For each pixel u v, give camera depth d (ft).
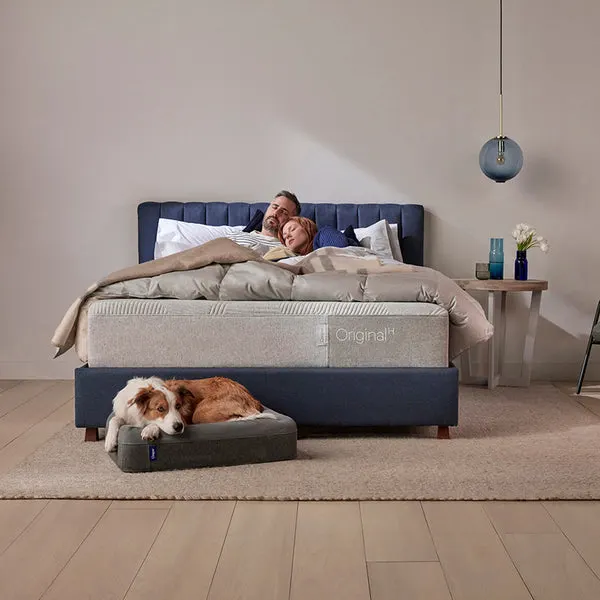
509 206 17.78
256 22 17.47
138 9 17.40
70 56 17.44
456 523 8.73
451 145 17.66
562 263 17.84
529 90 17.56
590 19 17.43
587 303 17.84
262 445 10.73
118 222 17.69
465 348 12.72
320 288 12.17
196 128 17.60
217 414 10.78
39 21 17.37
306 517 8.88
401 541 8.23
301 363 12.00
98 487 9.72
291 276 12.34
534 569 7.59
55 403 15.11
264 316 11.95
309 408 11.85
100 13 17.40
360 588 7.19
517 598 7.00
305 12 17.46
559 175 17.69
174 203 17.38
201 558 7.80
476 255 17.85
